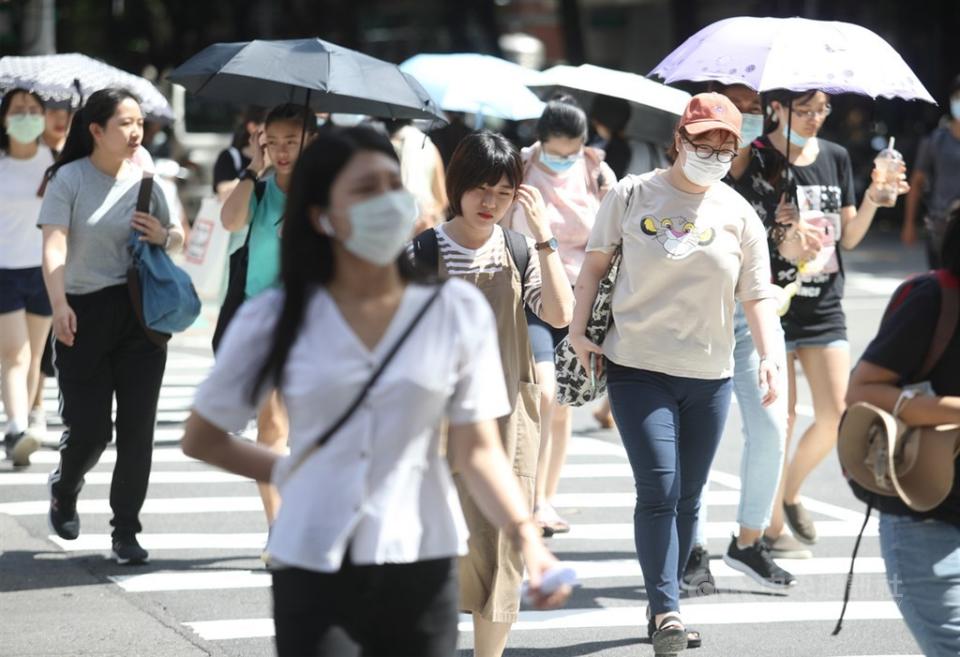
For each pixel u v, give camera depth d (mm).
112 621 21594
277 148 22984
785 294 23203
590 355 20250
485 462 12094
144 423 24109
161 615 21938
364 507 11703
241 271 23109
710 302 19656
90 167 23516
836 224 24438
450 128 37281
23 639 20656
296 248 11859
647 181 19891
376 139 11859
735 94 23047
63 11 107875
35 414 34031
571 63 111250
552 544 26766
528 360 18766
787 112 24016
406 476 11867
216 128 81562
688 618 22422
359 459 11727
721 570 25109
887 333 14086
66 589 23188
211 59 25281
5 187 30750
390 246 11594
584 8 159375
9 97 30094
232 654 20219
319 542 11680
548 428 25922
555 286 19375
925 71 112062
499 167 18875
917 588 14086
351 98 27344
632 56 160375
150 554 25344
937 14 110375
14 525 27000
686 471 20422
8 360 31344
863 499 14562
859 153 100938
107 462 32594
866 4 113688
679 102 31938
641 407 19734
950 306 13914
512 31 167625
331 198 11703
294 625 11812
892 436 13625
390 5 147875
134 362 23859
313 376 11711
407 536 11820
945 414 13695
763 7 120375
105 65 33781
